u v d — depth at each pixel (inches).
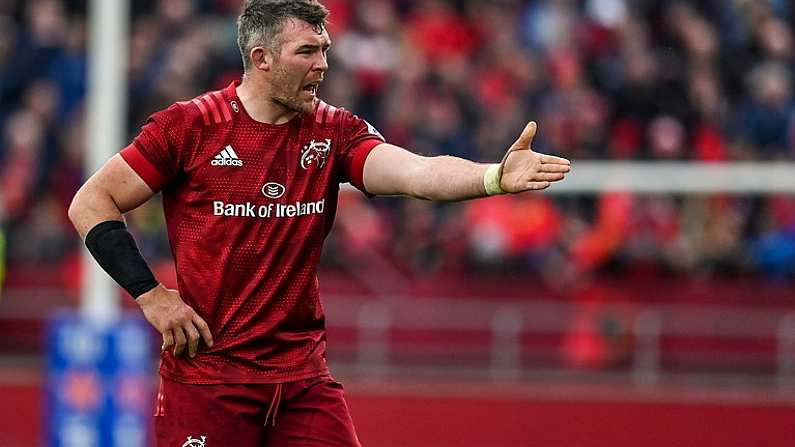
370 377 1720.0
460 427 1659.7
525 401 1658.5
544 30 1987.0
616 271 1774.1
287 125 695.1
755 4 1975.9
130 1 1999.3
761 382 1720.0
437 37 1991.9
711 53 1941.4
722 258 1772.9
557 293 1775.3
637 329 1761.8
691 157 1854.1
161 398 714.2
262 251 692.1
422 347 1786.4
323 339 725.3
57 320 1427.2
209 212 690.8
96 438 1419.8
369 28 1995.6
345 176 711.1
